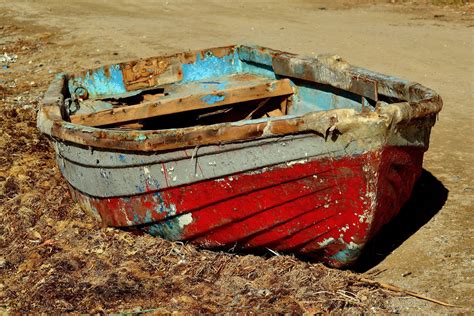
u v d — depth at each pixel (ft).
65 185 24.61
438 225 21.97
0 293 18.44
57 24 56.95
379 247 20.97
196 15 59.16
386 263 20.02
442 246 20.67
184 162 18.03
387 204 17.70
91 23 56.95
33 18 59.47
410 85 19.92
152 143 18.01
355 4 61.87
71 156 21.03
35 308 17.66
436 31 50.03
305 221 17.80
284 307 16.94
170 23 56.13
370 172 16.34
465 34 48.75
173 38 50.75
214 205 18.39
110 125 23.31
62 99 23.20
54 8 63.77
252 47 27.22
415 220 22.45
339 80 22.48
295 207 17.61
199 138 17.38
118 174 19.61
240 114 25.81
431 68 40.68
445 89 36.65
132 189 19.53
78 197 22.65
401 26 52.24
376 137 16.01
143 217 19.94
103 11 62.08
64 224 21.84
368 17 56.24
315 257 19.04
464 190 24.43
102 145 19.11
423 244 20.86
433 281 18.81
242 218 18.34
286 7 61.77
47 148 28.48
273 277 18.26
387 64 41.81
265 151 16.98
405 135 17.11
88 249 20.38
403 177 18.07
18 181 24.97
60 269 19.34
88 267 19.47
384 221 18.30
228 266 19.03
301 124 16.25
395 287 18.22
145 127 24.39
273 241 18.72
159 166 18.51
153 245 20.16
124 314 17.12
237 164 17.39
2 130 30.53
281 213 17.87
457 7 58.08
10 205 23.16
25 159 26.99
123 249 20.21
